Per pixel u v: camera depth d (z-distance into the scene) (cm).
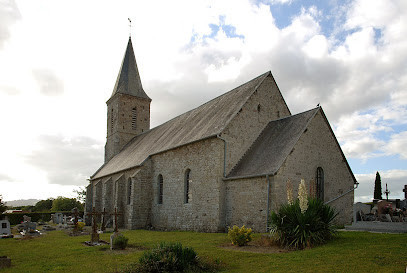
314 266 931
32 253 1384
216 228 1978
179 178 2395
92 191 4291
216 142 2081
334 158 2080
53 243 1695
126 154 3816
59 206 7156
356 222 1667
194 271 962
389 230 1489
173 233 2036
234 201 1961
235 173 2016
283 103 2483
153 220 2653
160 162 2667
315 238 1238
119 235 1447
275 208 1705
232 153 2109
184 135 2586
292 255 1099
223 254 1196
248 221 1848
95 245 1578
